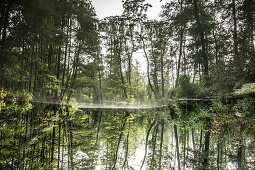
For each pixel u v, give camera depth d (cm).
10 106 671
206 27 1021
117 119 787
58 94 1130
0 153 230
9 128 355
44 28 676
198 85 947
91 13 1155
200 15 1075
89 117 790
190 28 1112
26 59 761
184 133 427
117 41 1584
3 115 498
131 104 1630
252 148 248
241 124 359
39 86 993
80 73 1317
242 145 261
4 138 290
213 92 816
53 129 410
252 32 859
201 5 1046
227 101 695
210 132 362
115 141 389
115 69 1870
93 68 1322
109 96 2172
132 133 483
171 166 238
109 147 337
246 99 603
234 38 923
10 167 196
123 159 271
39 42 775
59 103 1099
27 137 309
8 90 713
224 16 983
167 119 682
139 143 382
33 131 358
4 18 537
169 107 1023
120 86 1716
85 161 247
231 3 927
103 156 279
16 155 230
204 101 841
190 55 1174
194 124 468
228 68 734
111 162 254
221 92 739
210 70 845
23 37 641
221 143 289
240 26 902
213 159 247
